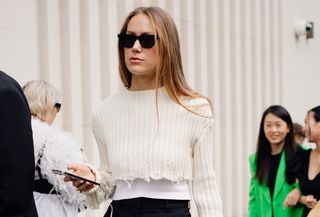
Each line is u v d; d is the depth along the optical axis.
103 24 9.12
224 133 12.55
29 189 3.22
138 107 4.28
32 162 3.24
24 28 7.79
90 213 8.64
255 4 13.80
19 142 3.17
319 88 18.23
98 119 4.47
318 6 18.23
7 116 3.16
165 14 4.27
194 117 4.21
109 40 9.11
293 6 16.12
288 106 15.64
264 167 7.69
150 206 4.09
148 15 4.23
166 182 4.12
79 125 8.62
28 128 3.24
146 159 4.11
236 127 12.97
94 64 8.88
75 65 8.55
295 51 16.23
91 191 4.32
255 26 13.81
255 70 13.86
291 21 16.00
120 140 4.27
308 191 7.25
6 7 7.53
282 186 7.51
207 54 12.15
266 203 7.66
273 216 7.61
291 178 7.47
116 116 4.36
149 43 4.19
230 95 12.85
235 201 12.98
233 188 12.97
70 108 8.45
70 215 5.14
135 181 4.16
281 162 7.55
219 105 12.45
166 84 4.21
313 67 17.69
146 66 4.22
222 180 12.57
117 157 4.21
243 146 13.38
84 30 8.80
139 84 4.37
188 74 11.30
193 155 4.29
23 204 3.19
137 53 4.20
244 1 13.37
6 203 3.13
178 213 4.12
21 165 3.16
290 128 7.66
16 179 3.14
